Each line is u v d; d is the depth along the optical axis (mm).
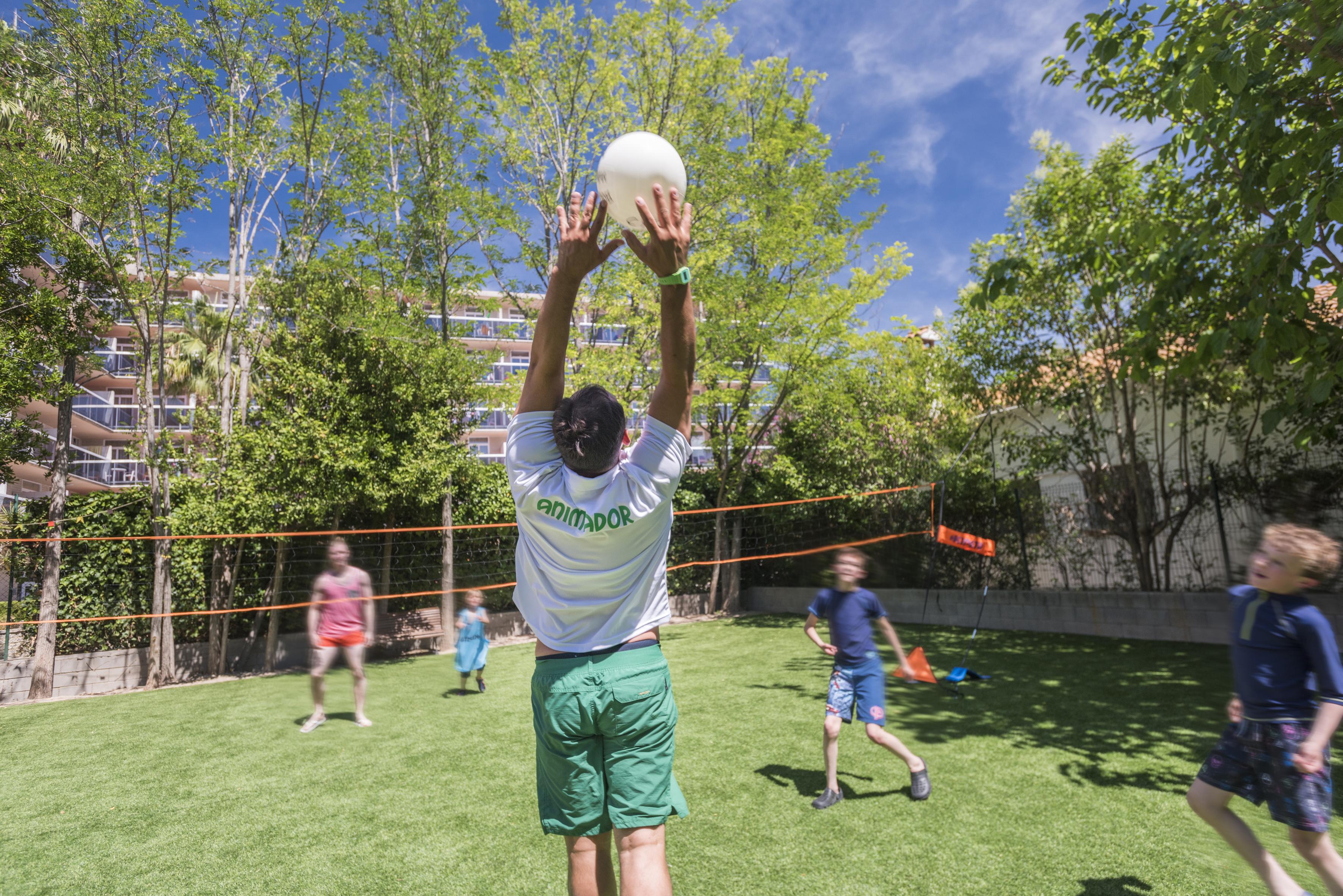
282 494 11898
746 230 15914
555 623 1662
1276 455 10305
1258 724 2844
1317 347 5414
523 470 1617
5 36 10281
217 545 11961
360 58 13453
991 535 13461
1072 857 3516
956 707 6809
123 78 10773
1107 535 11742
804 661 10211
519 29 15055
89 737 7328
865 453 16125
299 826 4375
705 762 5324
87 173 10656
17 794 5293
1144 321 6809
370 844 4039
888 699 7277
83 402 22969
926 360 15453
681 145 15789
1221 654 8891
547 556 1638
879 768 5047
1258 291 5555
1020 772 4848
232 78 12617
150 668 11172
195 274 12852
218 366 19781
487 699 8547
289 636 12773
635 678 1638
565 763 1674
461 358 13844
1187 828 3848
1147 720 6086
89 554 11578
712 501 18797
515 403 15016
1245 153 5488
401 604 13977
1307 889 3188
